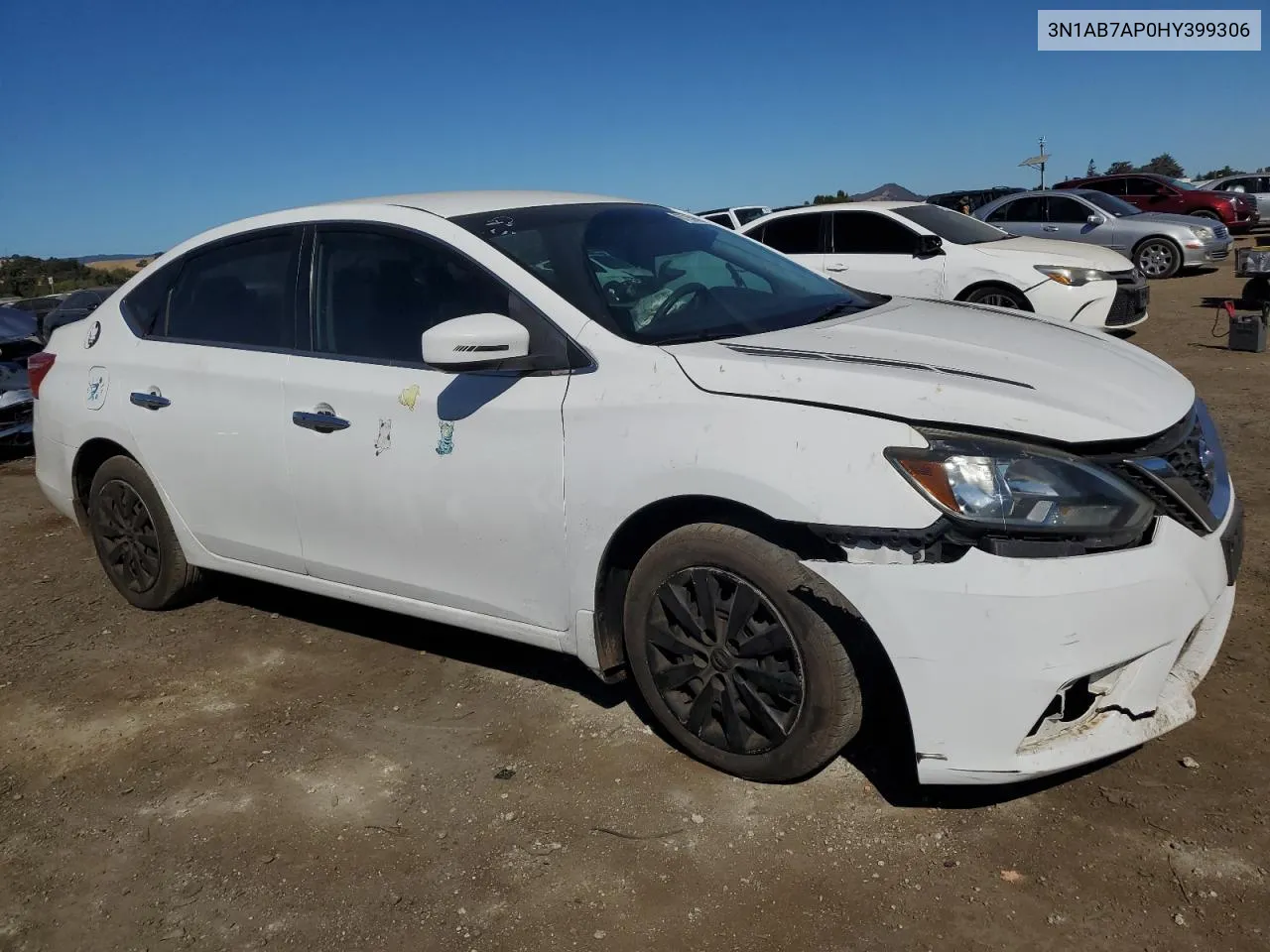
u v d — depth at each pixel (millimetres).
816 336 3029
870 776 2871
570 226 3498
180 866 2736
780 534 2646
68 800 3098
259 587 4746
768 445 2572
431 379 3252
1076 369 2818
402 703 3529
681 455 2688
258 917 2516
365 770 3125
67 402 4426
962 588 2377
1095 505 2408
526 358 3023
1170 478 2512
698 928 2363
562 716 3348
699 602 2812
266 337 3760
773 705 2760
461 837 2760
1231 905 2297
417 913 2484
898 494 2424
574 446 2902
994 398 2514
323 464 3496
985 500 2383
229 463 3807
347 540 3527
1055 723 2512
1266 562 4121
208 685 3779
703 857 2600
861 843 2602
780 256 4062
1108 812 2645
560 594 3041
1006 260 9383
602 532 2877
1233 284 14695
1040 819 2639
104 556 4527
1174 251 15836
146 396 4078
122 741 3424
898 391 2553
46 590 4938
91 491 4465
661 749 3094
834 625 2588
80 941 2488
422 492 3250
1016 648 2363
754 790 2848
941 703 2453
